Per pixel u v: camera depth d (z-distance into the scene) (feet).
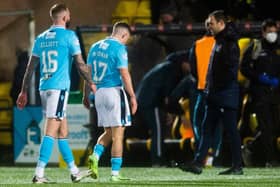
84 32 144.25
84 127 142.61
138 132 143.64
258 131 135.33
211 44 114.93
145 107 138.92
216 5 176.86
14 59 174.40
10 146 158.40
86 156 142.61
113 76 103.40
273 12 176.86
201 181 103.09
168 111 139.23
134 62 144.05
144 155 141.69
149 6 175.42
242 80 137.90
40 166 100.01
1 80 175.83
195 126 129.29
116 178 104.63
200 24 141.90
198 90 116.78
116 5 176.76
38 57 101.04
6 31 174.81
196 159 112.27
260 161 136.87
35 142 148.97
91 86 100.94
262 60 132.36
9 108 159.22
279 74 133.59
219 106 111.45
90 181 104.06
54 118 99.50
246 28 140.05
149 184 98.32
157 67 139.23
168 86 138.51
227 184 98.63
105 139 104.99
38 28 173.99
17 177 115.96
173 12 158.10
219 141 134.10
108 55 103.24
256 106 133.08
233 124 112.16
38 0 174.40
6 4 176.76
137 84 144.15
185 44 142.92
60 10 100.42
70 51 100.01
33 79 150.51
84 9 175.63
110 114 103.45
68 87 100.22
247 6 176.86
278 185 97.14
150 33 143.23
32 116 148.97
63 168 138.51
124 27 103.86
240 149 112.98
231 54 111.14
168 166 139.23
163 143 139.23
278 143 136.36
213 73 111.55
